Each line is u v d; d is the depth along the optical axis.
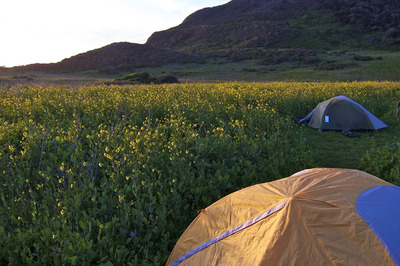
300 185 3.14
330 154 7.95
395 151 6.42
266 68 65.00
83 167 5.21
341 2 130.62
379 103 13.01
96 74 79.50
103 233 3.76
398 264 2.34
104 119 9.01
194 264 3.03
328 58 68.44
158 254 3.50
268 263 2.55
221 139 6.54
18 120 8.52
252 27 122.38
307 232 2.62
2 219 3.84
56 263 3.13
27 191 4.75
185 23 161.62
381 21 112.75
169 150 5.93
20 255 3.37
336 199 2.86
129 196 4.43
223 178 4.95
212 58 93.44
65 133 6.98
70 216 3.88
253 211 3.02
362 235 2.54
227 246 2.93
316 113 10.58
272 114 9.70
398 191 3.16
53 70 87.75
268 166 5.69
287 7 139.50
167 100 11.52
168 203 4.33
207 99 12.48
